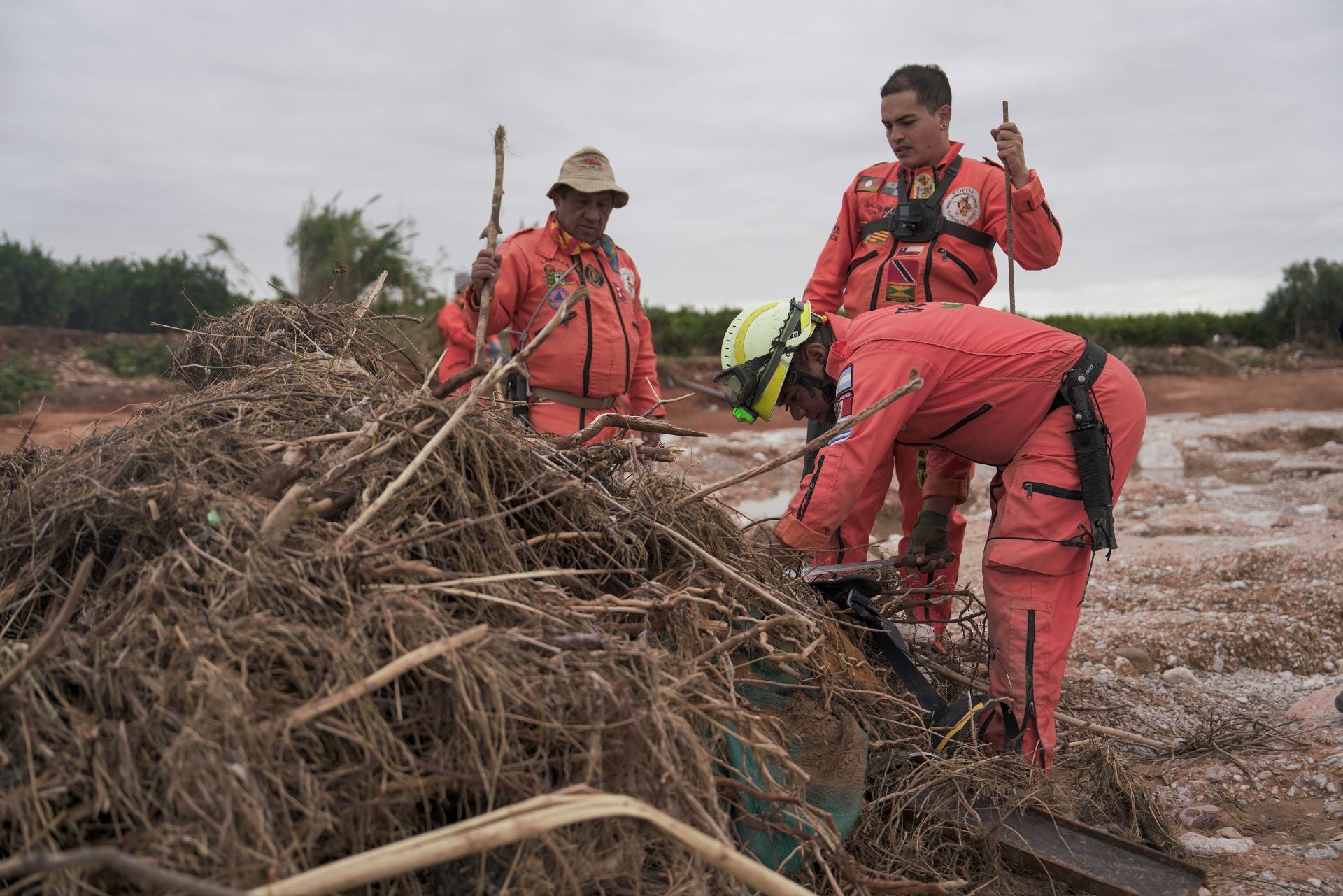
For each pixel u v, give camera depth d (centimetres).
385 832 163
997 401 281
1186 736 349
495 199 354
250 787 148
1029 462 280
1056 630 277
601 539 241
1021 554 275
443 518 217
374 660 173
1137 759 331
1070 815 268
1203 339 3306
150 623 172
